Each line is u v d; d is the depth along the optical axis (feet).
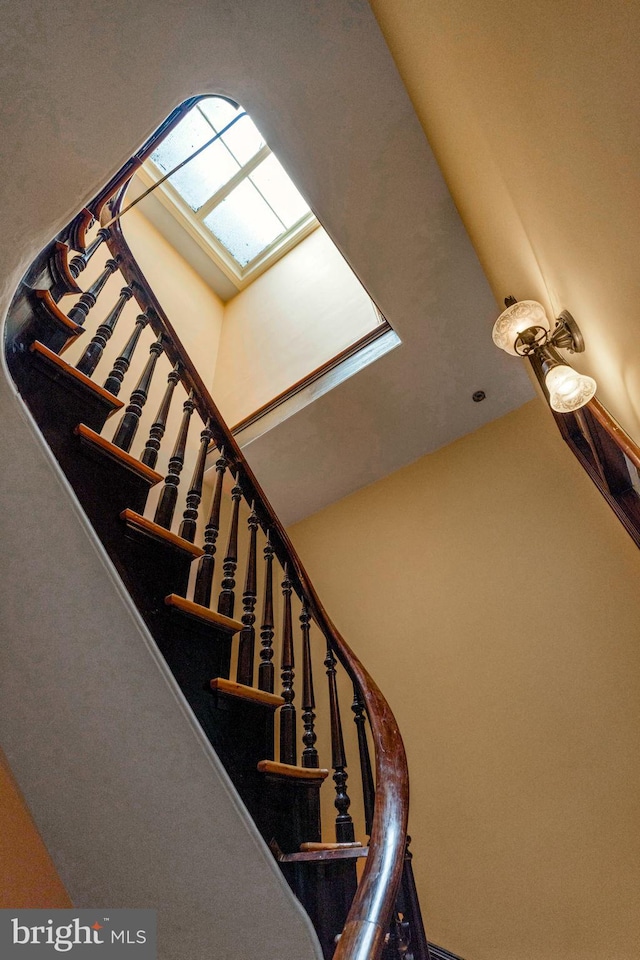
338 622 9.74
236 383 13.34
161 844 4.53
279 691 8.80
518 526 8.96
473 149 5.46
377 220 7.98
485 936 6.15
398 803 3.74
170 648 4.41
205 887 4.47
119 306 6.25
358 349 10.55
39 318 5.15
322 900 4.27
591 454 7.72
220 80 5.70
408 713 8.16
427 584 9.30
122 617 4.24
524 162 4.24
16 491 4.20
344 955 2.68
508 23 3.34
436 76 5.31
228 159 15.67
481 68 4.14
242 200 16.10
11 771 4.82
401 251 8.34
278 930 4.31
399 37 5.62
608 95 2.55
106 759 4.52
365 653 9.11
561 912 5.93
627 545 7.80
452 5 4.07
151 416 10.51
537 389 9.43
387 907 2.97
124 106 4.51
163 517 5.13
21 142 4.12
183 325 14.08
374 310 11.53
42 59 4.01
